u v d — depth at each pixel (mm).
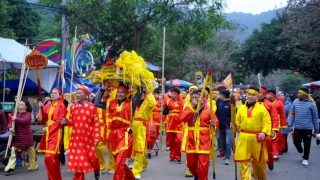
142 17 19391
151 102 7820
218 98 11211
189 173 8711
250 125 7234
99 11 18438
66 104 7789
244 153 7258
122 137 6734
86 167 6930
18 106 9117
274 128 7652
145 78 6977
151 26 21891
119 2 17672
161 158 11305
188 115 7156
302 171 9594
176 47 20000
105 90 7164
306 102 10453
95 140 6922
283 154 12500
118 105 6871
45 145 7391
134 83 6773
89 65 19438
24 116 9094
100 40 21234
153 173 9117
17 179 8445
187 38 19250
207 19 19188
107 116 7059
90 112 6965
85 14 18875
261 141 7277
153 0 18984
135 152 8258
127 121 6809
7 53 13500
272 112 7730
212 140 7215
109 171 8922
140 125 8258
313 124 10422
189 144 7207
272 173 9328
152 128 11117
